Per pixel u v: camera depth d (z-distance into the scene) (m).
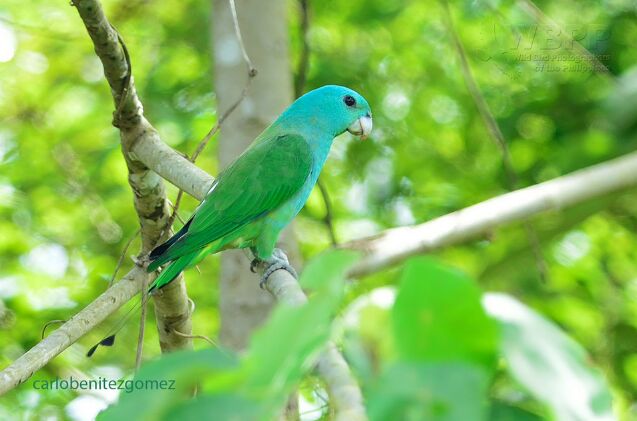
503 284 13.12
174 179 7.53
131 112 7.40
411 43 15.09
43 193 14.34
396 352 2.08
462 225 9.39
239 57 10.66
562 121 14.22
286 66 10.89
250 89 10.60
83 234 14.22
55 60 15.05
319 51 14.81
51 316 12.36
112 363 12.11
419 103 15.34
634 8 13.34
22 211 13.92
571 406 2.00
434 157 15.33
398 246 9.19
